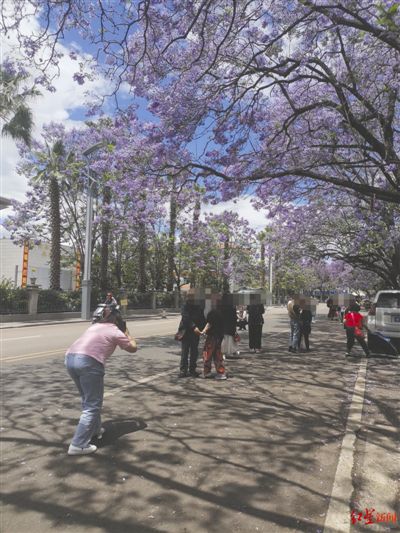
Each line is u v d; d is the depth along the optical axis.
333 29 8.35
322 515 3.45
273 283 72.31
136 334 18.12
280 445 4.98
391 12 4.61
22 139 22.80
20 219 28.86
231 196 10.66
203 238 35.88
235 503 3.61
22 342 14.56
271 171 10.55
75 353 4.64
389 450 5.04
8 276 38.97
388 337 11.85
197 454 4.63
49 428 5.38
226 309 11.25
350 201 16.89
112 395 7.06
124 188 12.16
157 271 41.66
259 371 9.49
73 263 38.66
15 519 3.32
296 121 11.34
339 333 20.11
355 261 25.05
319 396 7.34
